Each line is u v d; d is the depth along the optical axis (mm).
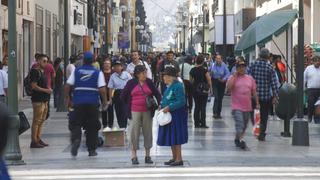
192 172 13031
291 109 19047
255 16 52500
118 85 19141
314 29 31719
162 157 15242
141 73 14062
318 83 22750
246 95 16625
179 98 13516
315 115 22750
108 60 19656
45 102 17125
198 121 21969
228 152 16094
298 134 17391
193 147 17000
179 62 27312
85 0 65312
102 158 15125
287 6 38344
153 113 14195
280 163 14297
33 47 39125
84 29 62719
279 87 19688
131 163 14273
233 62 40875
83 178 12422
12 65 14320
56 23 49188
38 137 17203
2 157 4367
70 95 15750
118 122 19281
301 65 17531
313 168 13609
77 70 15195
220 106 25297
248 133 20312
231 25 44625
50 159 15078
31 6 38594
